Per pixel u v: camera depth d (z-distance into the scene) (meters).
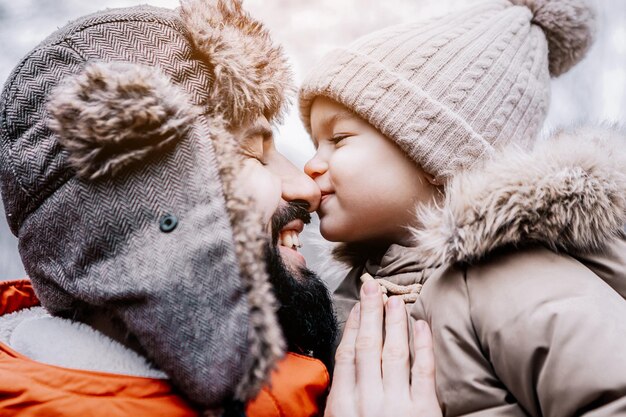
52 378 0.57
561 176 0.69
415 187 0.92
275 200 0.74
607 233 0.73
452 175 0.89
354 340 0.77
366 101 0.91
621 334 0.61
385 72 0.92
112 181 0.58
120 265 0.57
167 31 0.67
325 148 0.98
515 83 0.96
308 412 0.68
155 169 0.58
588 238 0.71
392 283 0.87
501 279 0.69
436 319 0.72
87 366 0.60
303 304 0.77
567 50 1.09
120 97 0.55
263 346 0.53
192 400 0.56
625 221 0.75
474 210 0.70
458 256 0.70
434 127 0.89
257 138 0.76
